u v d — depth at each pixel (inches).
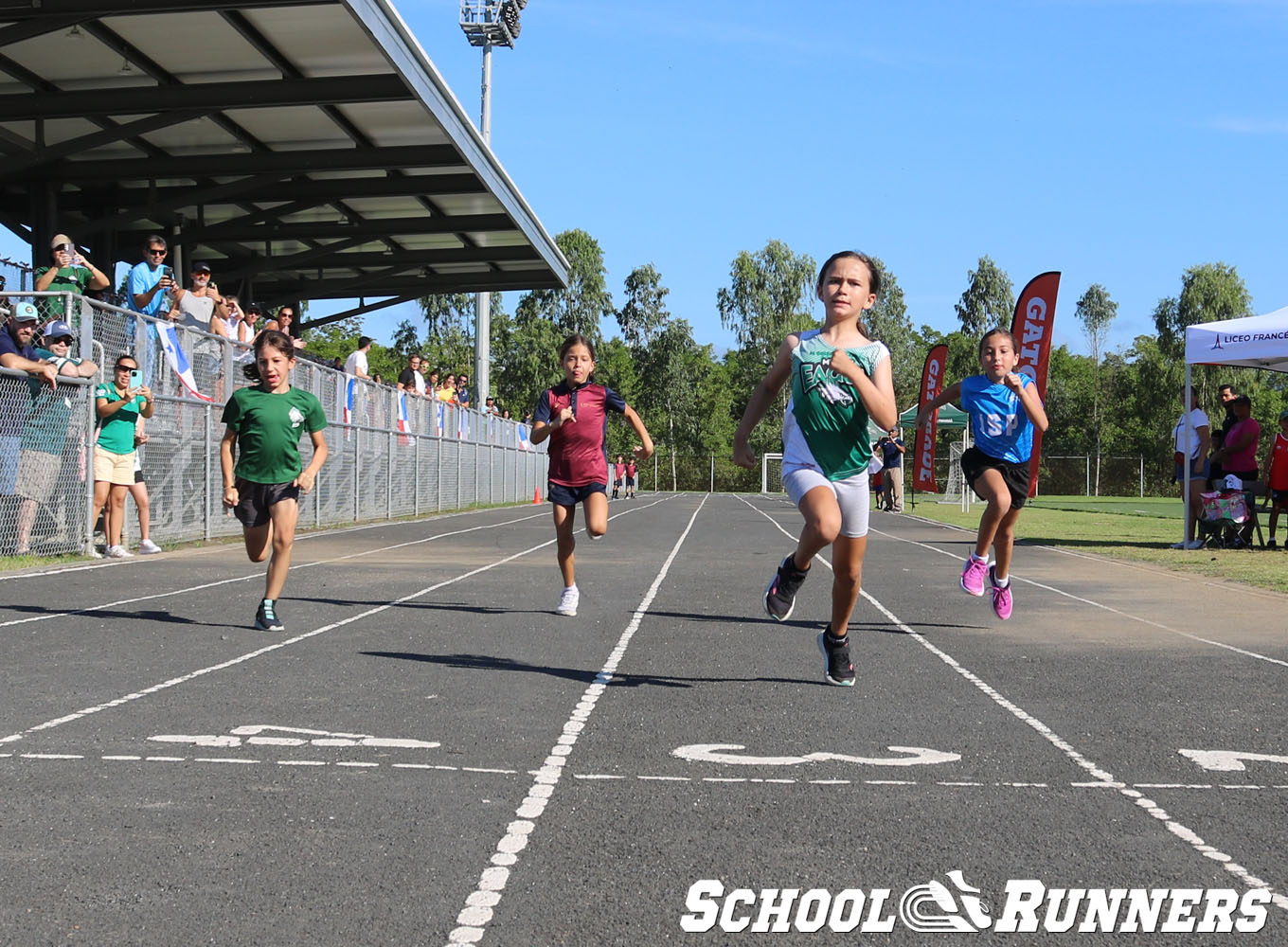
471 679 239.8
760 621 337.4
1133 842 140.3
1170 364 2915.8
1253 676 254.8
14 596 362.9
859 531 215.9
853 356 208.7
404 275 1318.9
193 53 717.3
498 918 115.3
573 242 3316.9
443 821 145.3
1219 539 668.1
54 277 500.1
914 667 263.7
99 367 497.7
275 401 303.3
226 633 299.0
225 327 652.1
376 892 121.4
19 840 135.8
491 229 1090.7
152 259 598.2
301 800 152.9
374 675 241.9
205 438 609.6
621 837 139.9
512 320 3277.6
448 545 647.1
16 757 172.6
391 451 959.0
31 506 459.5
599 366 3390.7
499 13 1620.3
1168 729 201.9
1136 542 724.0
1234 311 2822.3
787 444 218.5
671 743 186.9
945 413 1530.5
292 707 209.2
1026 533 829.2
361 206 1072.2
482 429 1357.0
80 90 743.7
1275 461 649.0
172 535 574.9
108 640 282.4
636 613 353.7
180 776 163.6
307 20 673.0
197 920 113.7
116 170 859.4
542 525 879.7
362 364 909.2
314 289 1296.8
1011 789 163.0
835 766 174.1
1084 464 2529.5
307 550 587.2
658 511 1284.4
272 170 845.8
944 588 434.3
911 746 187.3
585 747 183.8
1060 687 241.0
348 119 850.8
